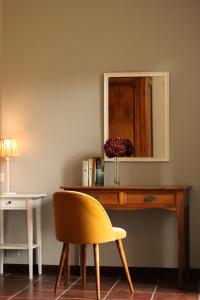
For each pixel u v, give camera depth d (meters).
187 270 5.67
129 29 5.98
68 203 4.88
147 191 5.41
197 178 5.83
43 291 5.16
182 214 5.33
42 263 6.05
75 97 6.06
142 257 5.89
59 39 6.09
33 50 6.13
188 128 5.86
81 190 5.57
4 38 6.16
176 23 5.91
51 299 4.86
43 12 6.12
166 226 5.86
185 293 5.08
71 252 5.98
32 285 5.41
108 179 5.94
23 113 6.14
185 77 5.88
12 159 6.15
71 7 6.08
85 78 6.04
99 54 6.03
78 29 6.07
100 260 5.95
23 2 6.15
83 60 6.05
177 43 5.90
